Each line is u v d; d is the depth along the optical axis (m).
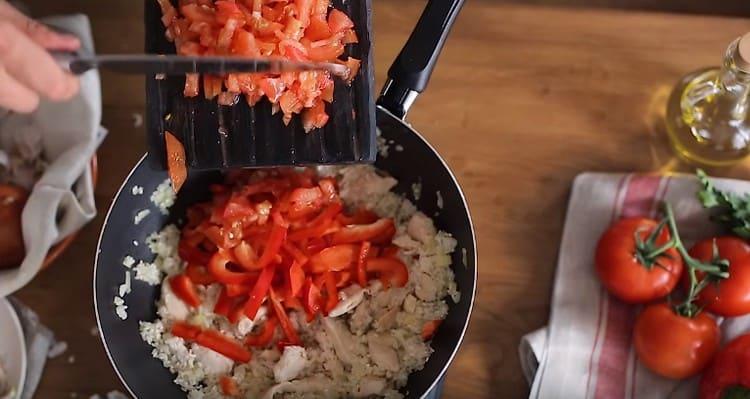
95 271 0.82
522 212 0.93
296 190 0.86
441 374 0.80
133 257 0.87
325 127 0.77
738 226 0.88
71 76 0.75
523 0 1.06
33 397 0.91
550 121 0.94
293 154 0.77
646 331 0.86
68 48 0.76
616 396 0.88
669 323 0.85
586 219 0.92
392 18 0.97
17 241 0.88
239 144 0.77
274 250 0.85
